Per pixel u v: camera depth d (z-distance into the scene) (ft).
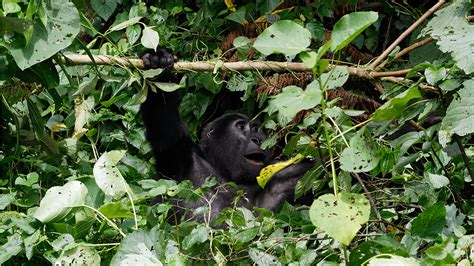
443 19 27.17
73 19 23.67
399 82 28.91
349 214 18.30
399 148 25.96
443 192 27.50
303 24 39.75
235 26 41.22
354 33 18.58
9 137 30.45
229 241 23.35
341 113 26.30
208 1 41.27
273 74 40.09
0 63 25.45
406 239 21.25
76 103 33.76
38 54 23.39
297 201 35.60
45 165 30.37
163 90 31.42
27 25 23.08
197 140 40.37
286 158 38.58
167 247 21.08
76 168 32.32
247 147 37.55
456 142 26.78
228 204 36.06
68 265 21.02
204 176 36.27
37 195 27.78
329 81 22.94
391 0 42.24
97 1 39.04
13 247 22.43
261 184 29.76
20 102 32.78
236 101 42.73
